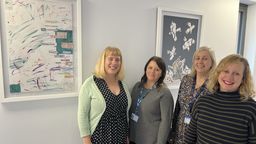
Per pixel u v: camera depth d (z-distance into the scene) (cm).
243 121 112
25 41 153
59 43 164
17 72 153
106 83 164
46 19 158
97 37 180
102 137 157
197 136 136
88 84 160
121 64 171
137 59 201
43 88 163
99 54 183
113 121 160
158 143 166
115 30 187
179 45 219
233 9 252
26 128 164
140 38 199
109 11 182
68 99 176
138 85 190
